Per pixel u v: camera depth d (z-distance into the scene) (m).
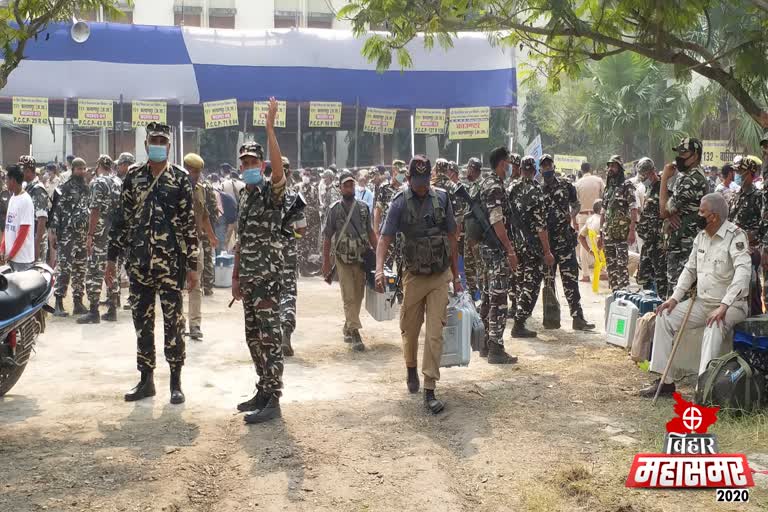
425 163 6.12
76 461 5.08
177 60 22.59
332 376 7.50
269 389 6.00
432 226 6.21
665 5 6.37
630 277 13.97
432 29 7.40
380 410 6.28
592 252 13.46
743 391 5.72
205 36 22.80
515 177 10.07
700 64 6.66
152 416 6.11
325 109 23.08
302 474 4.88
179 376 6.55
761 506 4.32
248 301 6.00
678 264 7.66
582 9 7.26
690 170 7.50
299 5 36.94
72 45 22.09
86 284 10.31
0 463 5.03
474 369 7.74
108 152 35.25
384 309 8.84
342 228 8.70
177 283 6.36
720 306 6.05
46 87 22.11
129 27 22.58
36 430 5.73
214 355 8.38
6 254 9.28
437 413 6.17
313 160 34.72
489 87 23.09
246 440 5.54
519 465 5.04
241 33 23.12
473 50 23.06
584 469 4.87
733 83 6.85
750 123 24.47
